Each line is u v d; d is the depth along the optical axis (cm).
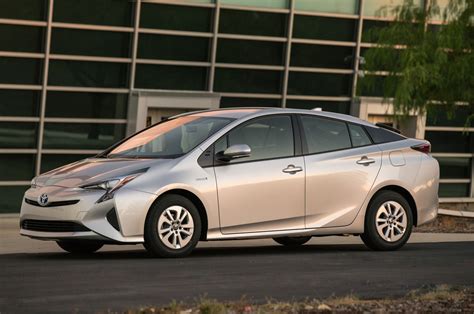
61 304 1492
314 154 2188
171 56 3891
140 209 1980
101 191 1973
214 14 3950
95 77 3756
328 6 4191
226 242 2659
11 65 3594
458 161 4606
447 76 3538
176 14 3881
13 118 3612
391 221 2266
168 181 2008
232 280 1748
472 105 3641
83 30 3709
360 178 2225
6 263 1902
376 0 4288
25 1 3594
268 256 2088
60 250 2436
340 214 2202
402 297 1628
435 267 2000
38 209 2017
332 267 1942
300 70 4156
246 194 2088
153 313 1414
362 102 4256
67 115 3716
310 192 2161
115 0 3756
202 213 2052
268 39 4075
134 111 3806
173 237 2012
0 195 3622
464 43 3591
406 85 3512
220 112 2206
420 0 4316
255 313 1420
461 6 3650
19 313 1419
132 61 3803
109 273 1781
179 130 2148
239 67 4025
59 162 3722
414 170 2308
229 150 2055
